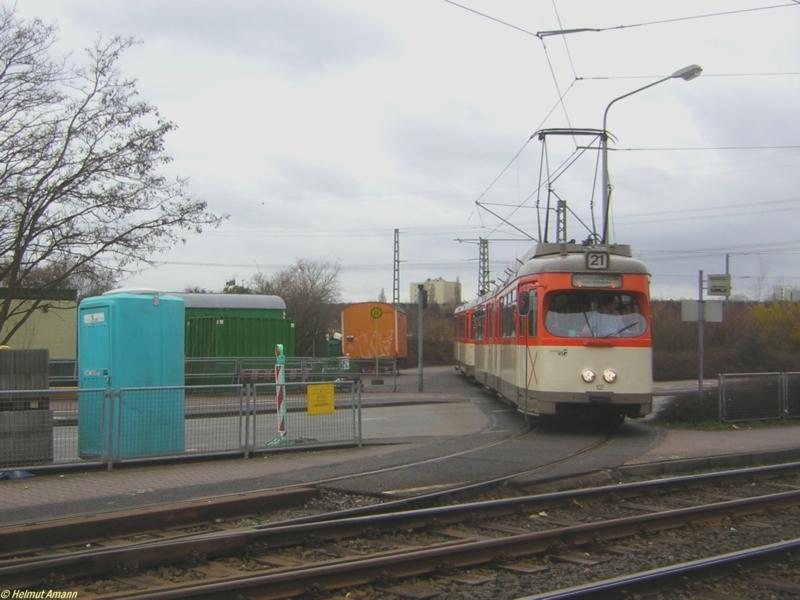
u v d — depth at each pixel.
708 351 44.59
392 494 10.03
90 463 11.82
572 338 15.75
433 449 13.96
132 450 12.29
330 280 60.53
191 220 22.80
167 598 5.77
